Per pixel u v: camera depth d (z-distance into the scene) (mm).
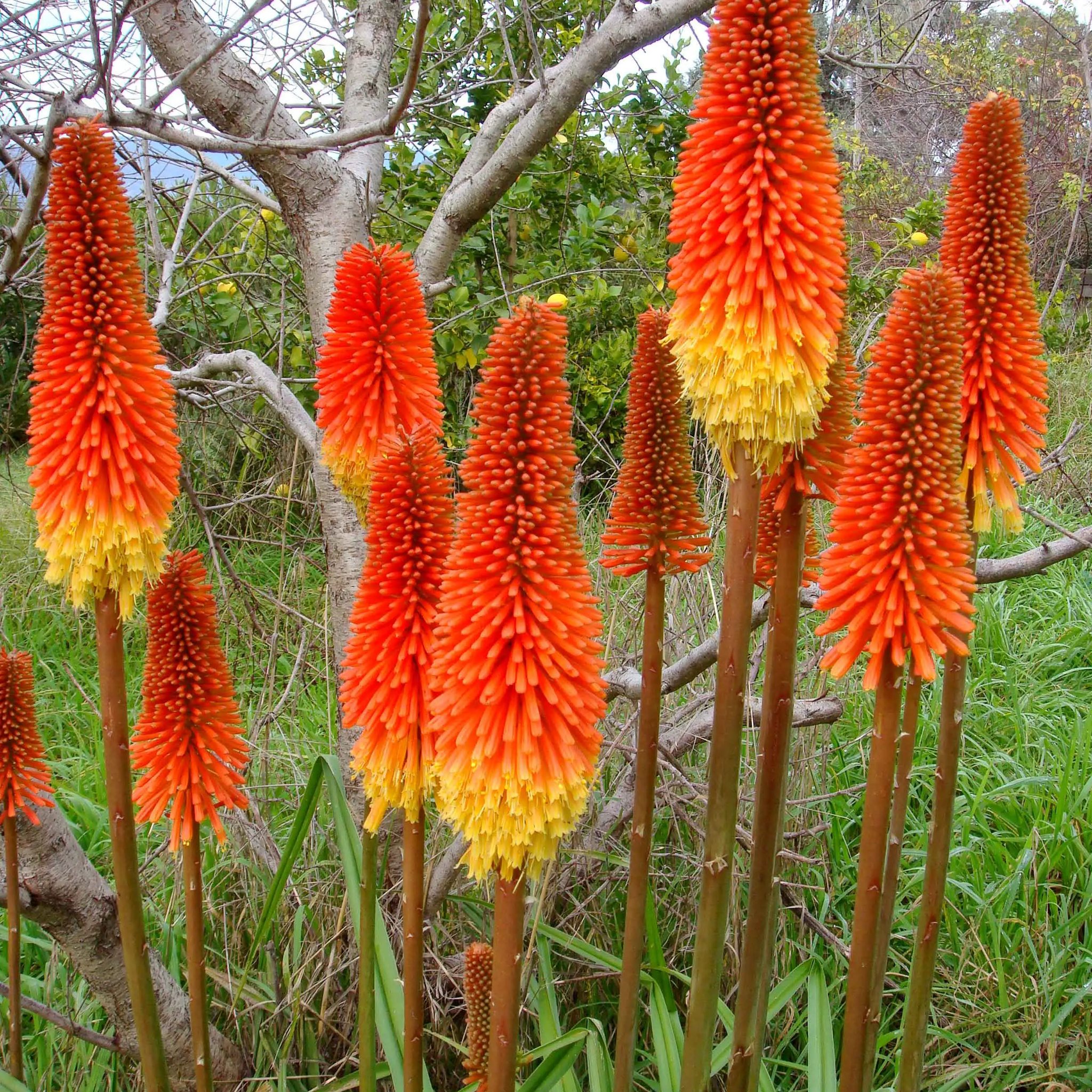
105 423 2207
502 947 1905
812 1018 3021
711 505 4895
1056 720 5645
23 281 4238
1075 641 6426
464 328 6680
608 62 3783
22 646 6535
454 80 6613
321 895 3908
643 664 2463
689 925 4047
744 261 1981
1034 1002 3840
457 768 1877
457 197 4098
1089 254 15461
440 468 2164
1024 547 7359
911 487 2004
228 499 7230
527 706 1849
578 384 7168
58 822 2990
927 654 1973
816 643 5125
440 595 2094
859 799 4805
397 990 3041
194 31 3551
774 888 2332
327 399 2650
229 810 4086
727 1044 3254
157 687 2469
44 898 2922
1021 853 4598
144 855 4410
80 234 2156
